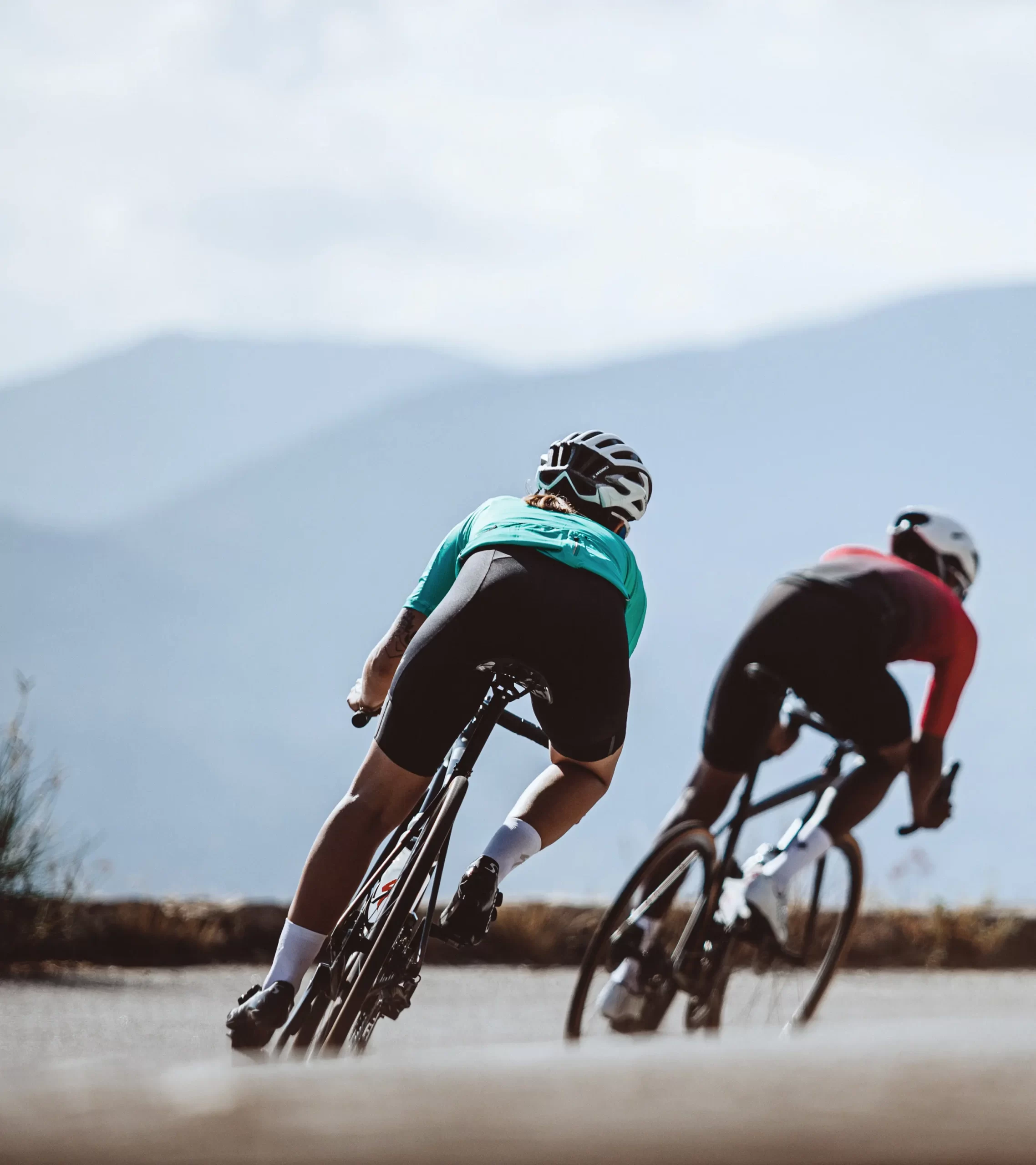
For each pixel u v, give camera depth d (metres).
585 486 13.61
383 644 13.26
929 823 17.89
